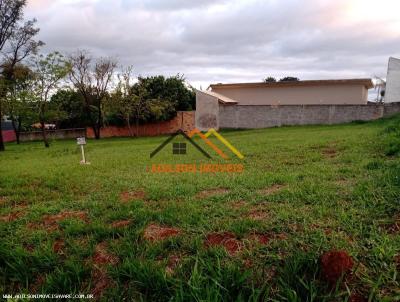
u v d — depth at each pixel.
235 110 24.27
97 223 2.94
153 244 2.35
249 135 15.57
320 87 26.00
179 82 27.89
